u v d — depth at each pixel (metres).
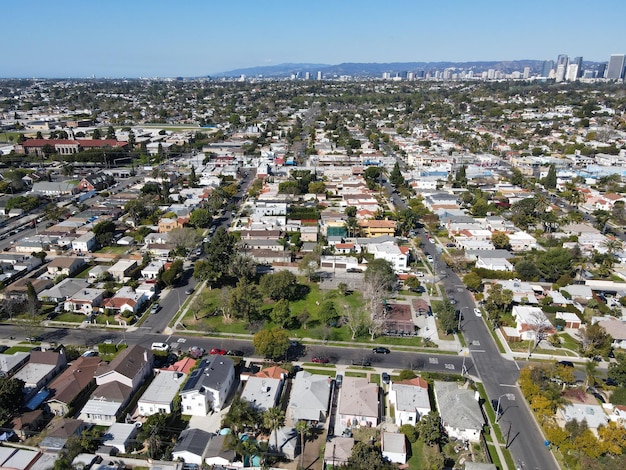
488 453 80.12
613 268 161.25
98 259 164.38
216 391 89.94
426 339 117.25
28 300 124.31
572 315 125.38
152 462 77.12
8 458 75.62
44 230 187.75
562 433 80.06
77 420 84.69
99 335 117.50
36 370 98.50
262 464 76.31
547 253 154.25
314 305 134.00
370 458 74.38
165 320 125.25
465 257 168.12
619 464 73.75
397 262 158.88
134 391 95.62
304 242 178.75
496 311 124.06
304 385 93.75
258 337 105.19
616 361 104.81
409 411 86.69
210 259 142.75
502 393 97.12
